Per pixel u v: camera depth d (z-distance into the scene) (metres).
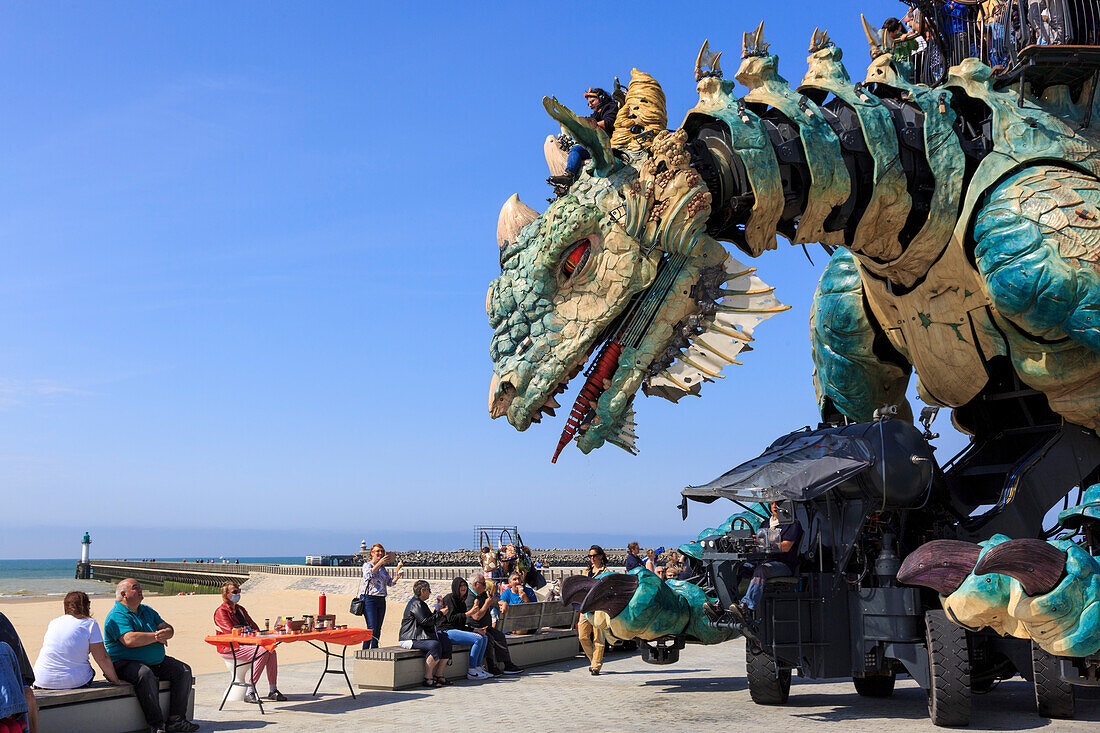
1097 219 8.29
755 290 8.35
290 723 8.13
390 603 30.56
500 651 11.88
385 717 8.43
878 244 9.36
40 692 7.16
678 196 8.22
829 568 9.03
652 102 8.94
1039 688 8.30
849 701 9.48
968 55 10.18
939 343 9.71
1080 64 8.87
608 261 8.24
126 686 7.49
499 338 8.58
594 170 8.59
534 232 8.59
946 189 9.00
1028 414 9.92
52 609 28.77
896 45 10.02
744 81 9.38
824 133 8.86
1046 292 8.25
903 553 9.20
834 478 8.48
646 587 9.49
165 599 35.41
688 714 8.57
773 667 9.03
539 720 8.23
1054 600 7.20
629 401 8.39
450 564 58.16
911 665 8.24
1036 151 8.77
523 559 16.00
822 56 9.56
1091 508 8.36
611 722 8.11
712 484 8.84
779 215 8.74
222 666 12.93
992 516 9.29
